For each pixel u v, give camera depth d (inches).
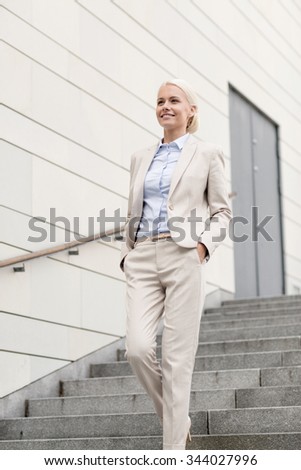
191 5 346.6
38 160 243.8
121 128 289.1
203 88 348.5
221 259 344.8
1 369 219.9
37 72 248.7
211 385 218.4
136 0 306.7
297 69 461.1
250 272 377.7
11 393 222.5
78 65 269.3
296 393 196.9
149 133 306.2
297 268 429.7
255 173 395.5
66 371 244.8
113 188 280.1
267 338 242.8
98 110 277.0
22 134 238.4
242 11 396.2
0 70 233.0
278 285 406.9
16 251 229.5
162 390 157.5
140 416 201.2
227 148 362.3
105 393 232.5
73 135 262.1
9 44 238.1
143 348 153.1
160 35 320.5
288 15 455.2
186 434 156.2
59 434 208.5
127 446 187.0
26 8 247.6
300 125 457.4
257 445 174.6
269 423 185.9
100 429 204.4
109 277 272.1
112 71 287.3
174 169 160.9
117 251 278.7
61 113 257.6
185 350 155.5
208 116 349.1
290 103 445.1
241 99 390.0
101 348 262.7
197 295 155.9
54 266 245.3
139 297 157.2
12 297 226.5
